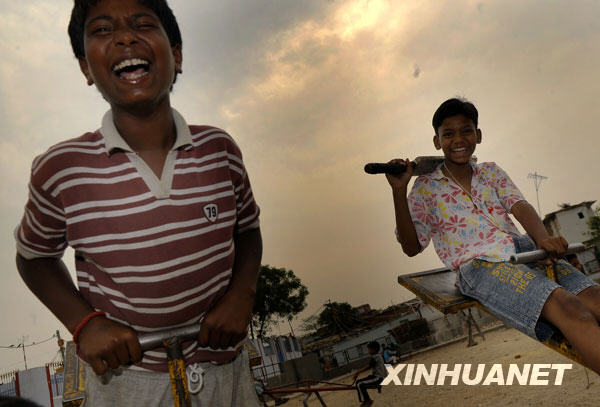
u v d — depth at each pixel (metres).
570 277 2.29
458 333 23.16
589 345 1.87
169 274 1.51
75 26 1.62
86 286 1.61
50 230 1.54
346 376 21.08
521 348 9.09
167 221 1.50
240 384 1.74
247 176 1.90
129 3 1.53
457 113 2.80
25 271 1.59
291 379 24.56
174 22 1.78
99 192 1.46
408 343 22.02
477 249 2.54
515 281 2.22
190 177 1.57
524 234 2.65
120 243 1.47
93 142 1.52
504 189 2.71
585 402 3.85
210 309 1.57
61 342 19.05
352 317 40.91
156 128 1.56
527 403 4.42
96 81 1.53
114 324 1.37
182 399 1.35
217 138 1.71
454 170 2.83
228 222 1.65
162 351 1.53
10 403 0.88
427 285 2.70
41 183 1.46
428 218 2.84
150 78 1.50
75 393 2.82
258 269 1.83
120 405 1.52
